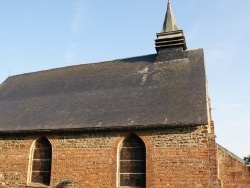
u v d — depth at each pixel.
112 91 16.03
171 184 12.06
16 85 20.42
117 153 13.27
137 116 13.42
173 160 12.27
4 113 17.03
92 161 13.52
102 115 14.26
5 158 15.30
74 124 14.16
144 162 12.91
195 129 12.27
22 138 15.29
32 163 14.93
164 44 17.42
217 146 13.95
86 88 17.16
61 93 17.48
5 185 14.91
